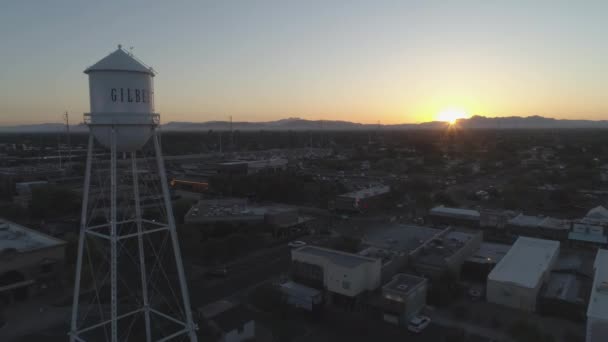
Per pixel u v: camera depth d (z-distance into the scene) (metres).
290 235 72.12
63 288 49.28
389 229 72.31
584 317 41.00
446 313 43.62
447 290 46.47
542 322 41.25
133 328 38.22
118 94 25.91
